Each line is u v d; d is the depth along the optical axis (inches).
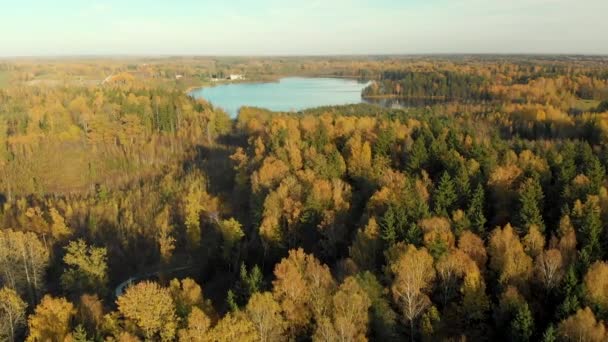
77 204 4313.5
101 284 2999.5
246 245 3134.8
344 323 1839.3
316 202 3021.7
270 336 1940.2
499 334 1978.3
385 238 2440.9
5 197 5187.0
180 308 2132.1
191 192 3823.8
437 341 1942.7
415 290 2042.3
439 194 2829.7
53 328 2199.8
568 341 1732.3
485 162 3282.5
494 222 2726.4
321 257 2817.4
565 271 2086.6
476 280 2049.7
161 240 3363.7
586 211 2449.6
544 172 3075.8
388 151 3907.5
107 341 1959.9
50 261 3454.7
